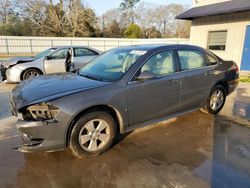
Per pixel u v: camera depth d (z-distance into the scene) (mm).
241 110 4953
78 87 2977
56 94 2787
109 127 3086
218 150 3180
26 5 33062
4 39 24016
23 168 2771
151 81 3381
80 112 2797
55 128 2668
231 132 3793
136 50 3713
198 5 13773
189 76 3893
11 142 3453
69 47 8148
